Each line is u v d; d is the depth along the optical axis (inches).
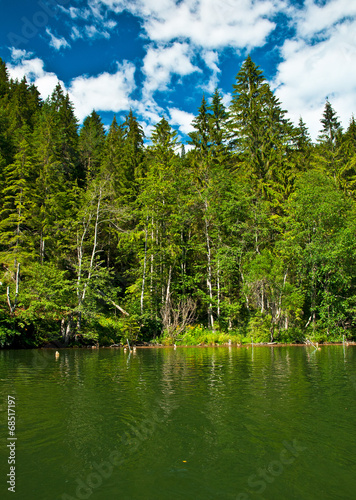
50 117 1461.6
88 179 1401.3
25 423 241.6
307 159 1752.0
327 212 1206.3
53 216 1234.0
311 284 1220.5
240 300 1227.9
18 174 1219.2
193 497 146.9
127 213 1280.8
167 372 475.5
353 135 1962.4
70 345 942.4
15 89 2122.3
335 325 1198.9
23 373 462.3
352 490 154.1
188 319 1146.0
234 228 1275.8
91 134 1903.3
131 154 1606.8
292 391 346.0
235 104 1577.3
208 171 1414.9
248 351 845.2
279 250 1258.6
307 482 161.2
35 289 924.6
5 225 1093.8
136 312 1083.3
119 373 464.8
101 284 1055.6
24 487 154.5
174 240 1346.0
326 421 249.4
